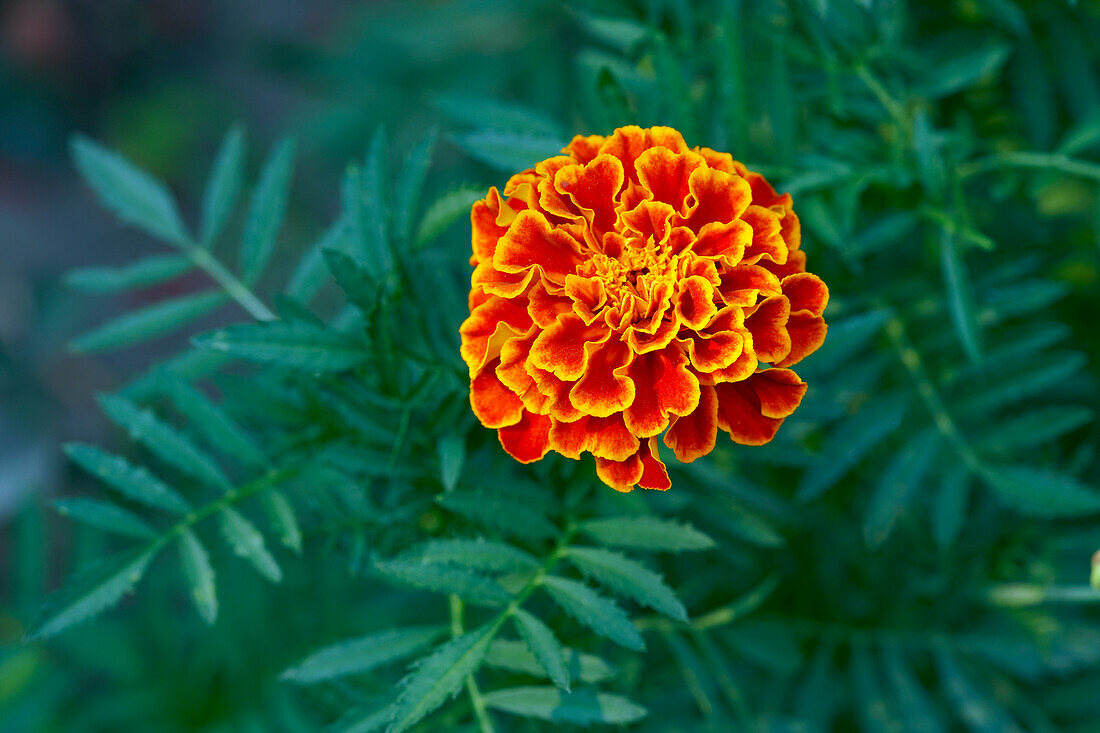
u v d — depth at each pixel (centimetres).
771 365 32
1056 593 38
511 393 31
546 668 31
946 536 36
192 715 39
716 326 31
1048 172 37
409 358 33
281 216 37
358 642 33
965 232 35
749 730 36
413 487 34
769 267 32
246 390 34
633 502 34
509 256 31
